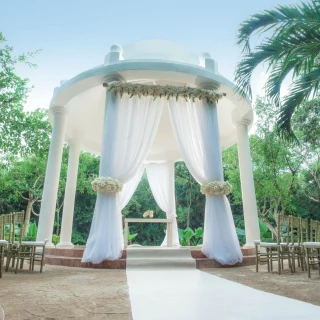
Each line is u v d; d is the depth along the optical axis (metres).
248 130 9.31
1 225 5.29
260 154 14.22
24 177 16.44
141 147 6.70
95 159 21.88
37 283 4.00
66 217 9.03
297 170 15.25
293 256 5.32
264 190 14.24
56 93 7.77
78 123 9.61
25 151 11.20
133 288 3.63
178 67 7.00
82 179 18.73
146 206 23.27
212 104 7.24
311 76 5.25
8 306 2.68
